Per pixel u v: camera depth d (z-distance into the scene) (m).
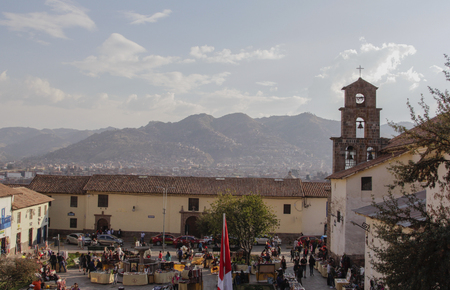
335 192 40.34
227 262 17.53
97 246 47.97
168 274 35.47
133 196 59.62
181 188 59.75
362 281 31.17
